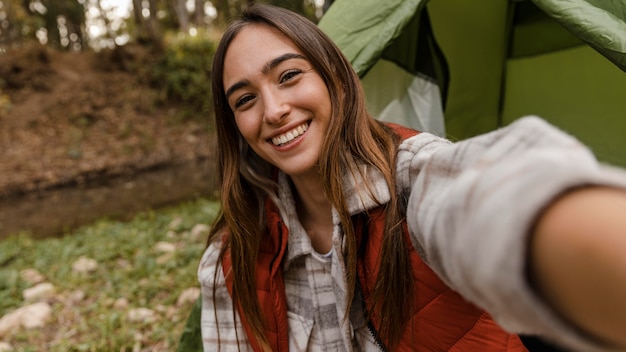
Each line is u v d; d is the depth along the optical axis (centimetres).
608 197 33
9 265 460
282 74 99
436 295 92
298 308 121
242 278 118
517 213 36
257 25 103
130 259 425
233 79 104
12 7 1931
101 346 269
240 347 131
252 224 118
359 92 104
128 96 1230
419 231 60
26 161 995
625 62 129
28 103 1180
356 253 99
